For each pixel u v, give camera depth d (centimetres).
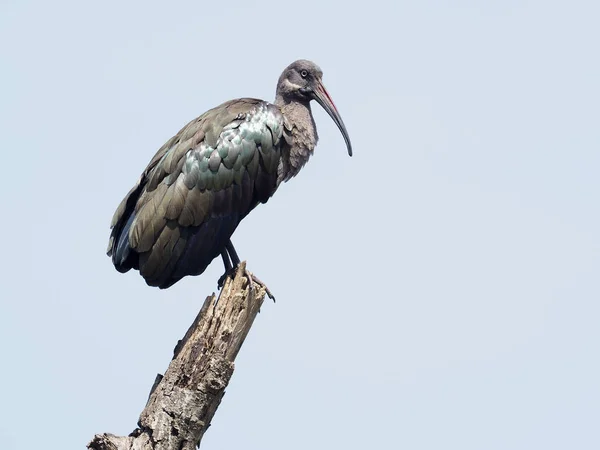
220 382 1114
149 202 1408
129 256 1419
